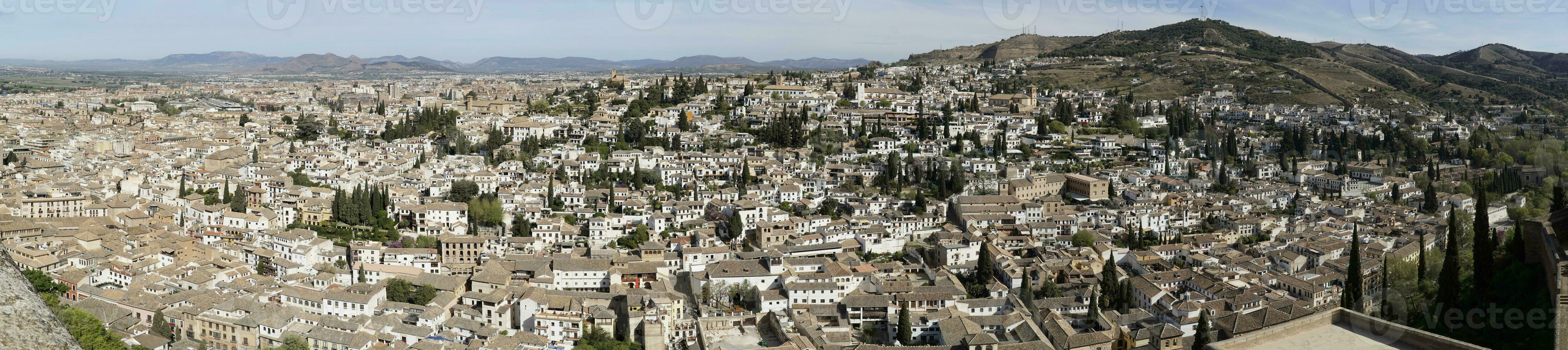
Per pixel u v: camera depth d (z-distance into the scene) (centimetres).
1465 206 14688
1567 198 13138
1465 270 12925
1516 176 14750
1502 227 13125
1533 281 11225
